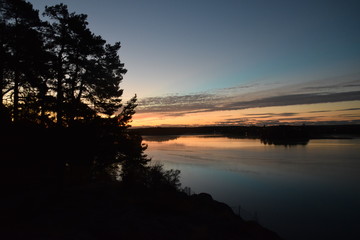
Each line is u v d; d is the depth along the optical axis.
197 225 11.36
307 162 81.69
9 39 17.52
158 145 180.25
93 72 22.64
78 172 18.88
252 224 13.66
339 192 43.81
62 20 19.56
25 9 18.53
